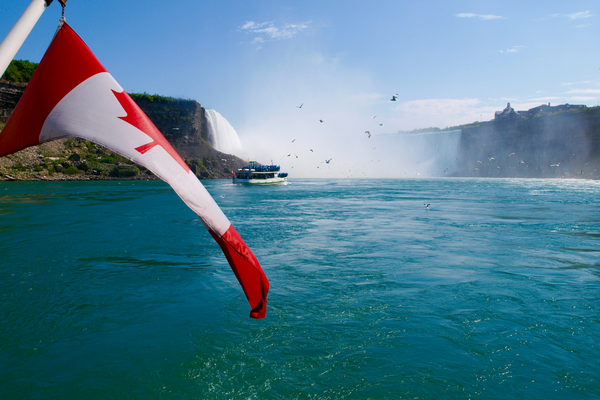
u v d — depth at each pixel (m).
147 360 7.48
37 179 89.31
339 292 11.35
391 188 71.38
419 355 7.70
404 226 23.80
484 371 7.12
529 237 20.03
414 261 14.91
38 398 6.24
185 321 9.29
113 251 16.42
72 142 109.12
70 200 40.41
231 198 47.78
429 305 10.33
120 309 10.01
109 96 2.43
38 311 9.79
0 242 18.09
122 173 101.19
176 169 2.46
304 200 44.66
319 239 19.44
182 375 6.98
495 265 14.31
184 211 31.12
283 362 7.45
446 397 6.36
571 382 6.77
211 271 13.50
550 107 167.00
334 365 7.35
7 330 8.69
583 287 11.74
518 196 49.44
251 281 2.80
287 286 11.88
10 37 2.24
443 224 24.62
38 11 2.36
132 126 2.39
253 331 8.78
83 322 9.17
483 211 32.12
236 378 6.91
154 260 14.98
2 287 11.57
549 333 8.65
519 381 6.80
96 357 7.56
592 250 16.84
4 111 102.06
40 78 2.44
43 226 22.97
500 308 10.09
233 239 2.70
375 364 7.37
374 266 14.18
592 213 30.47
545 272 13.38
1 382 6.66
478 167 156.75
